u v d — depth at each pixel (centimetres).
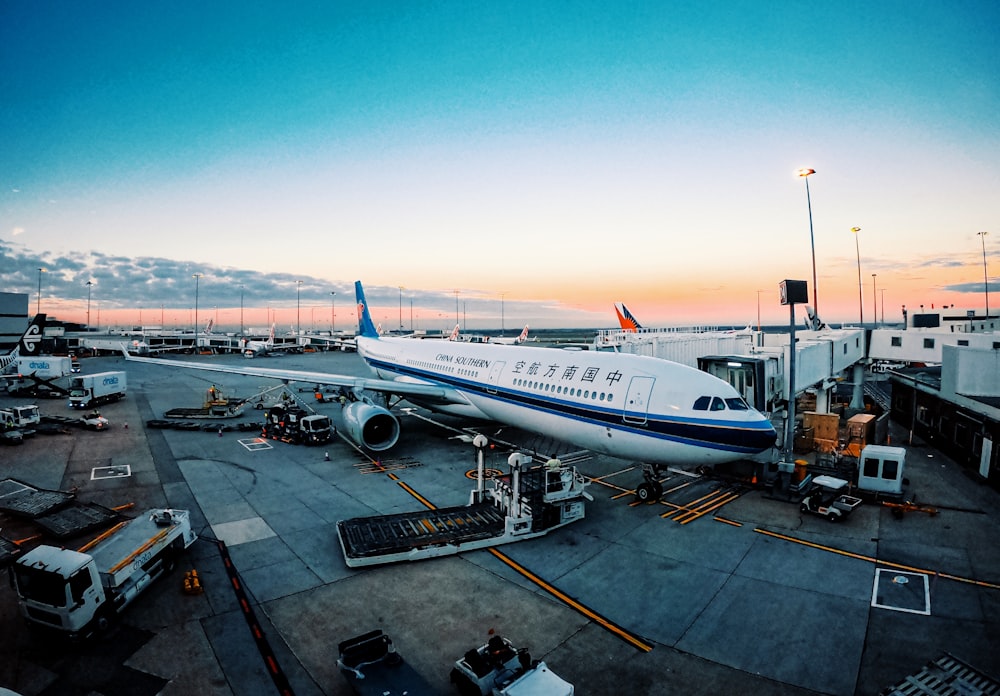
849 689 1006
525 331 10156
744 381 2448
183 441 2988
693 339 3616
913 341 4188
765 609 1288
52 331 9706
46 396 4438
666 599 1335
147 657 1101
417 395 2862
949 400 2725
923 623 1220
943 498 2061
